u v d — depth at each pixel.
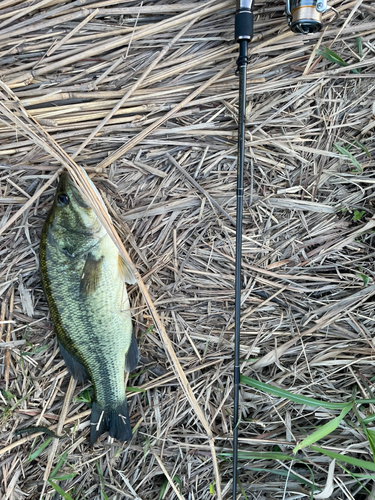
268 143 0.52
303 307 0.55
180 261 0.55
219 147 0.53
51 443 0.53
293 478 0.53
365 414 0.52
